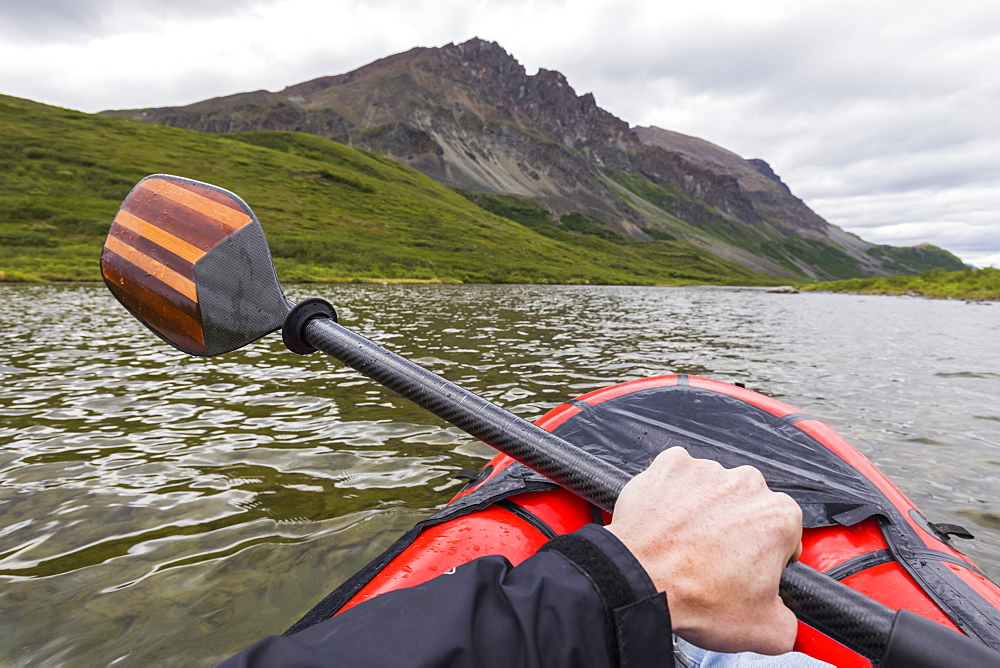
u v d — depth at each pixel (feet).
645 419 6.84
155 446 12.49
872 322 57.41
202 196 4.69
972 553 8.44
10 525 8.71
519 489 5.05
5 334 29.76
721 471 2.14
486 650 1.51
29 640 6.06
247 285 4.20
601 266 338.95
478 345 28.84
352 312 48.08
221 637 6.16
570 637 1.53
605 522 4.88
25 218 154.71
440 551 4.37
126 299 4.75
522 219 571.69
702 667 4.12
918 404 18.38
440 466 11.54
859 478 5.76
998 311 85.10
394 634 1.53
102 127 271.49
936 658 1.73
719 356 27.94
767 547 1.86
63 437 13.01
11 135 222.48
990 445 13.80
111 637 6.13
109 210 176.14
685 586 1.71
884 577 4.43
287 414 15.23
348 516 9.18
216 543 8.25
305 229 224.12
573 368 22.59
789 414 6.89
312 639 1.55
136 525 8.79
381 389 18.24
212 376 19.98
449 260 224.74
